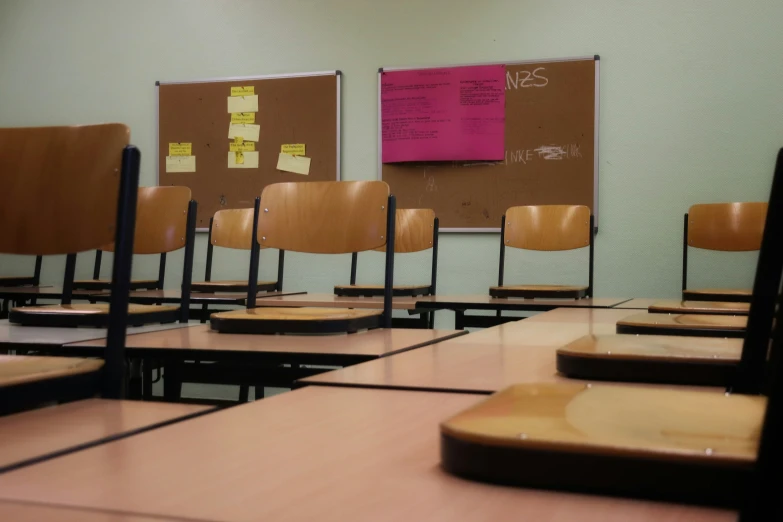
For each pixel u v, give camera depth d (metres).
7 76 4.92
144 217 2.42
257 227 1.90
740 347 0.83
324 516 0.35
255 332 1.44
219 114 4.52
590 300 2.72
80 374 0.81
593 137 3.93
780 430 0.29
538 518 0.35
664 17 3.85
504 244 3.33
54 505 0.38
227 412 0.64
